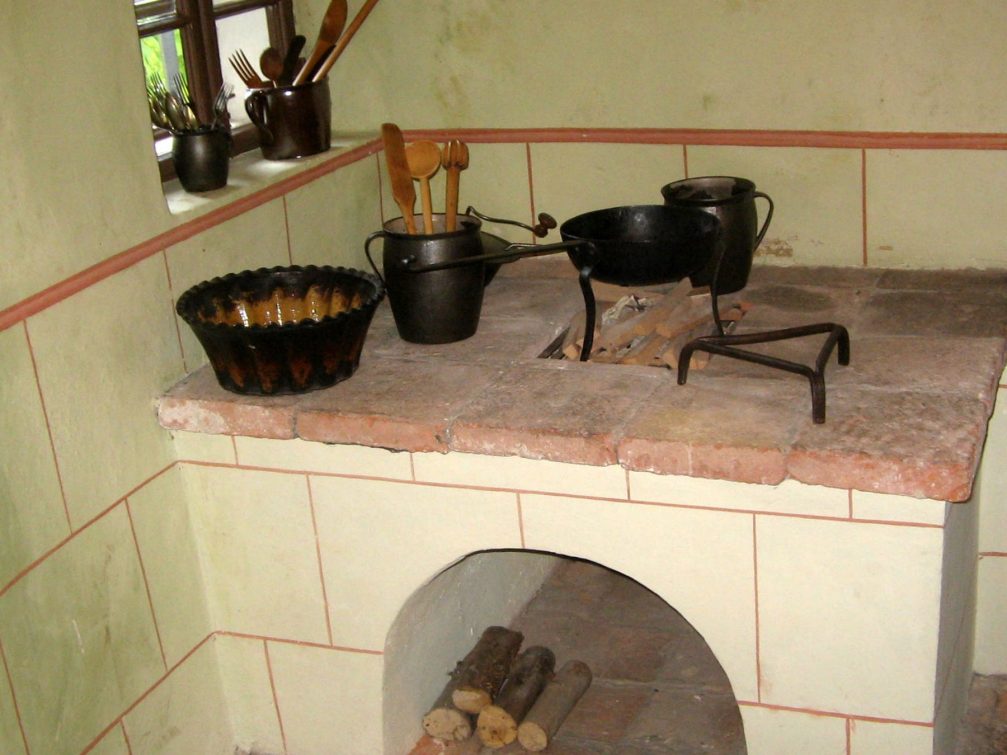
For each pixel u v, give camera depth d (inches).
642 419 73.0
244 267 88.7
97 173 75.2
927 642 70.0
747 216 89.7
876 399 72.7
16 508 70.1
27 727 71.9
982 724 90.6
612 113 98.1
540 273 102.1
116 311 77.4
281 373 78.6
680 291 86.6
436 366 83.7
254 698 90.7
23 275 70.1
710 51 93.4
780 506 70.2
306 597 85.6
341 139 102.7
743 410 72.9
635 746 90.4
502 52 99.3
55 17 71.6
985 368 75.7
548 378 80.1
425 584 82.4
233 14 96.7
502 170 103.1
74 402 74.3
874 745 73.7
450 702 93.7
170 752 85.6
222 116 89.2
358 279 85.0
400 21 100.9
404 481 79.3
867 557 69.4
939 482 64.7
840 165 92.7
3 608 69.4
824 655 73.0
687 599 75.1
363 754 89.0
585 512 75.4
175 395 81.3
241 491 83.9
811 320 86.3
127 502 79.5
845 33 89.3
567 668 97.2
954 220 91.1
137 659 81.4
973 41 86.1
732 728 91.0
